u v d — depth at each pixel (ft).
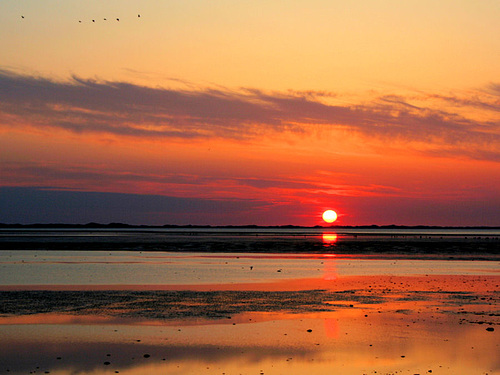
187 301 100.27
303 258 218.38
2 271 156.87
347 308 93.40
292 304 97.40
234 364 60.49
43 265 178.09
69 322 81.05
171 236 492.13
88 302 98.63
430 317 85.35
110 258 213.66
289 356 63.57
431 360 62.03
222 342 69.62
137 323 80.53
